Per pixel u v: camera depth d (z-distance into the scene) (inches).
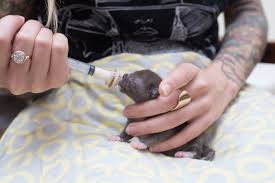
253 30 30.2
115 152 22.4
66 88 26.1
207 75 25.3
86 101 25.6
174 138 23.5
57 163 22.2
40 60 21.2
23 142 23.8
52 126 24.5
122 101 25.6
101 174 21.1
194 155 23.6
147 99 23.1
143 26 27.1
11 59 21.2
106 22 26.8
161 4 26.6
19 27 21.4
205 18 28.0
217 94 25.0
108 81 23.4
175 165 22.3
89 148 22.7
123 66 26.4
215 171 21.4
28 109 25.6
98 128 24.9
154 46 27.7
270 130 23.3
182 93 23.2
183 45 28.2
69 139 23.5
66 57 21.7
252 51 29.1
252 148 22.5
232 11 32.1
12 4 25.6
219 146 24.1
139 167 21.6
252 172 21.2
